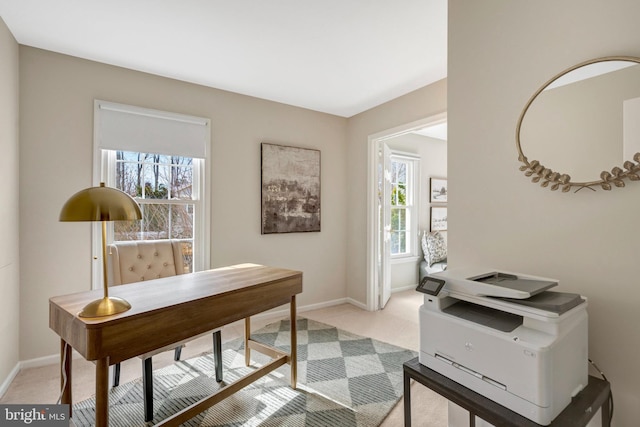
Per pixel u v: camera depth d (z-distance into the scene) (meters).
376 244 3.82
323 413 1.86
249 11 1.97
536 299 1.12
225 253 3.25
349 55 2.53
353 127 4.06
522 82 1.47
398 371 2.35
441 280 1.31
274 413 1.86
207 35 2.24
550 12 1.38
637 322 1.17
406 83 3.08
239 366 2.42
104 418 1.15
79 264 2.55
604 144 1.22
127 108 2.70
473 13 1.67
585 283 1.29
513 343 1.03
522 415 1.00
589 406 1.05
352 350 2.71
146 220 2.87
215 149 3.18
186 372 2.32
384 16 2.03
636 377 1.17
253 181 3.42
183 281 1.81
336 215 4.07
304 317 3.56
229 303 1.61
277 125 3.59
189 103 3.04
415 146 4.87
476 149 1.66
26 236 2.35
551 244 1.39
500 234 1.56
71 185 2.50
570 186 1.31
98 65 2.61
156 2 1.88
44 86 2.41
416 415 1.86
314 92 3.31
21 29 2.14
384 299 3.92
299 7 1.94
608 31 1.22
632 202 1.17
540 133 1.40
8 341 2.13
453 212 1.77
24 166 2.34
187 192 3.07
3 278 2.04
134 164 2.81
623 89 1.17
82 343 1.15
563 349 1.03
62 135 2.47
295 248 3.73
